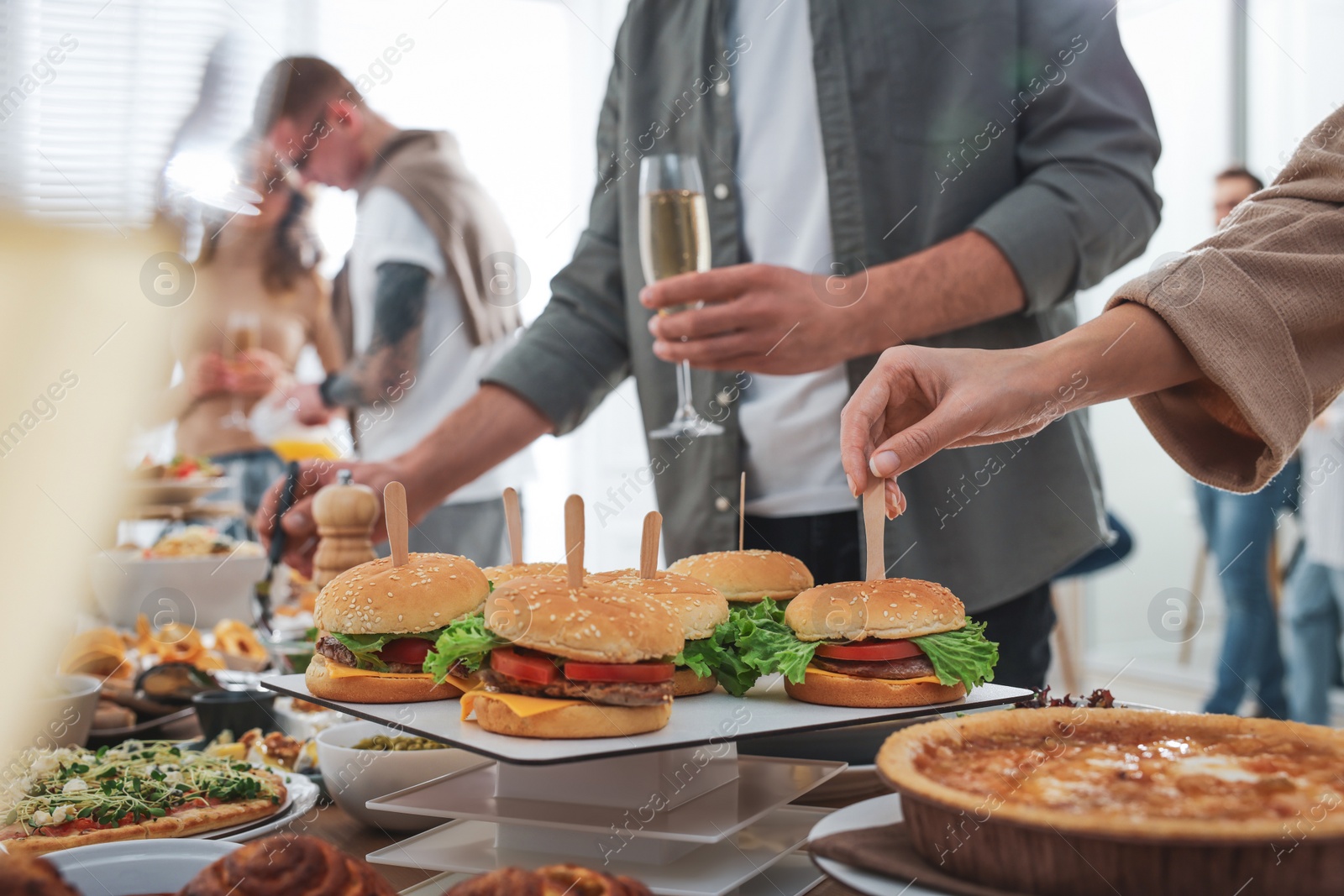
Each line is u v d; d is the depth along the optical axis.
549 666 0.77
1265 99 4.13
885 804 0.71
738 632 0.95
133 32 3.09
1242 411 0.88
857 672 0.88
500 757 0.68
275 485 1.46
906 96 1.55
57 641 1.70
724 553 1.12
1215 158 4.28
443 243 2.33
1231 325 0.89
